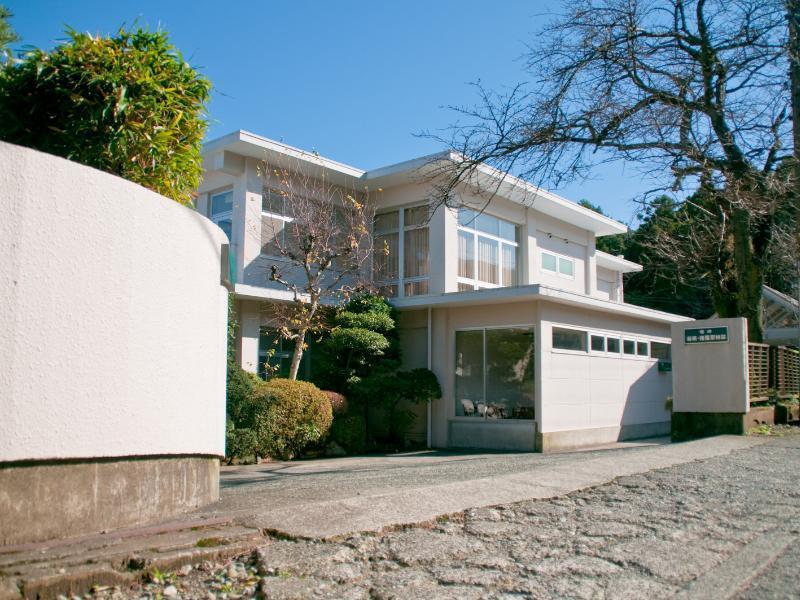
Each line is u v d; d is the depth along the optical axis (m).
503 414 14.30
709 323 10.78
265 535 4.11
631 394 17.22
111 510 4.13
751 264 12.40
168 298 4.67
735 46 10.91
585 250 21.45
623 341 17.08
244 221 14.73
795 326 21.44
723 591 3.27
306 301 14.23
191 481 4.98
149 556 3.50
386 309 14.90
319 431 12.38
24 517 3.66
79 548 3.58
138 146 5.58
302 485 7.11
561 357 14.49
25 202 3.71
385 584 3.37
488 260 17.30
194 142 6.04
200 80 5.95
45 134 5.62
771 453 8.00
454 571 3.58
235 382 11.61
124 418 4.21
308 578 3.41
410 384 14.32
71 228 3.95
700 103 11.13
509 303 14.45
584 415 15.13
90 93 5.49
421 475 7.95
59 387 3.82
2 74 5.52
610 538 4.25
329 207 15.89
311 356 15.70
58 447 3.79
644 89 11.15
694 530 4.44
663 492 5.66
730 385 10.52
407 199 16.48
